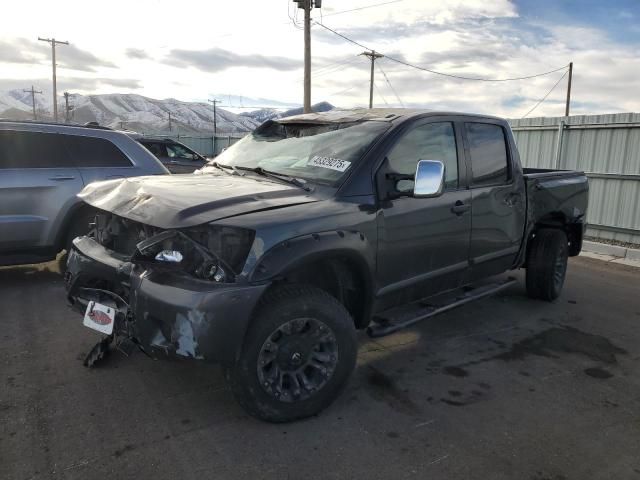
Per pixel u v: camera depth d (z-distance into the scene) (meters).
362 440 3.06
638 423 3.39
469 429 3.23
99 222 3.69
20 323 4.66
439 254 4.17
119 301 3.21
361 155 3.62
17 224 5.61
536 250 5.74
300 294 3.10
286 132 4.39
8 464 2.71
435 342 4.66
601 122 10.23
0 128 5.66
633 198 9.86
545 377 4.02
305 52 24.00
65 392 3.46
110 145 6.34
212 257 2.84
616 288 6.79
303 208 3.19
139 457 2.81
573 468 2.88
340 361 3.28
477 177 4.58
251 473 2.72
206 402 3.40
